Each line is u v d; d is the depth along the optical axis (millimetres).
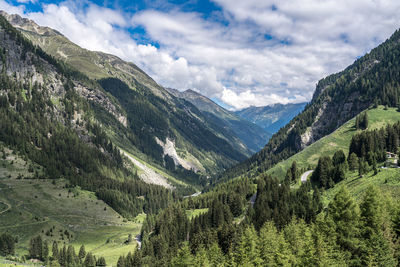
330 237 64812
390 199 74188
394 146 149375
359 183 113438
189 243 112625
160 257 112875
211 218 124375
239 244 84188
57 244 145125
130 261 110500
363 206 67750
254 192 164875
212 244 93500
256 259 68812
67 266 119562
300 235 74812
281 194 122312
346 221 66812
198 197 189250
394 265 55344
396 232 64375
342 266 55969
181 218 136000
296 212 101375
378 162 132500
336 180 133250
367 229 63906
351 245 62750
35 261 122188
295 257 65875
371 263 53906
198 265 79125
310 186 135625
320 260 56062
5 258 113688
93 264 121000
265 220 100250
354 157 136875
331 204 73875
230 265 75875
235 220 126875
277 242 72000
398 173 104438
